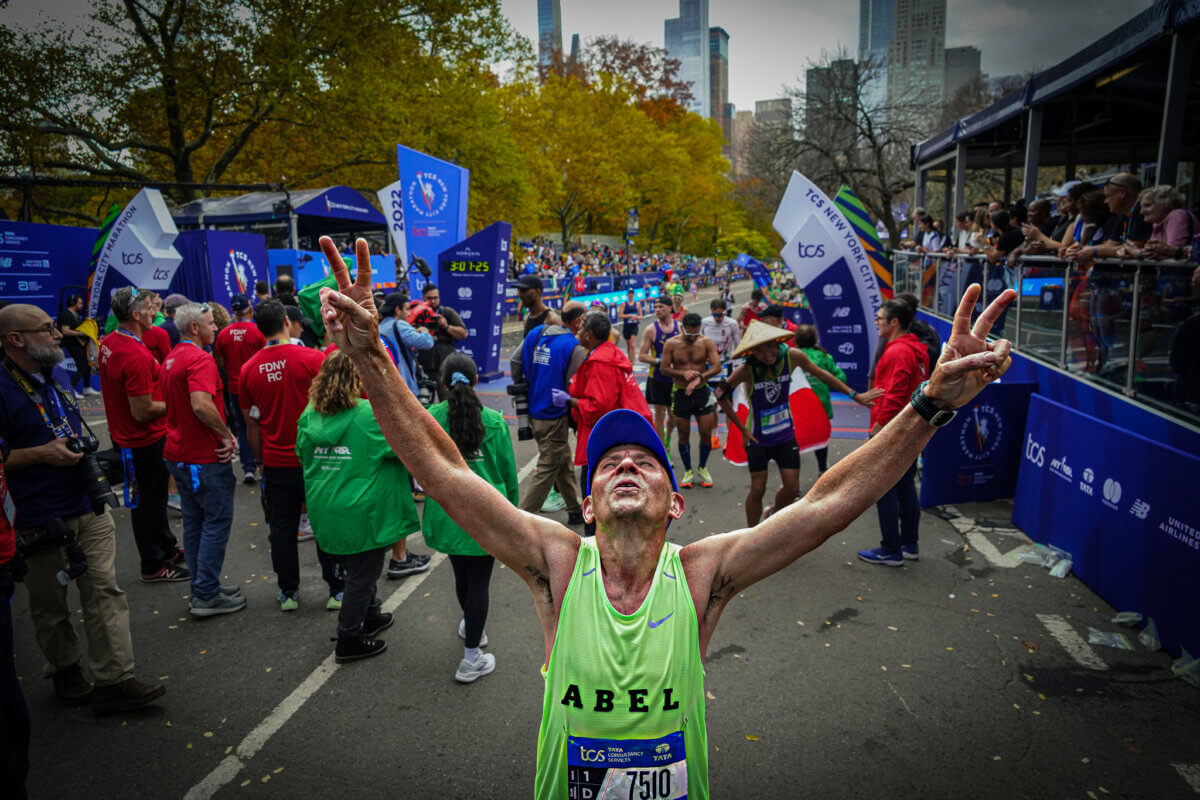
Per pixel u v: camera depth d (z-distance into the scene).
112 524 3.70
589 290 26.70
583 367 5.52
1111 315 5.43
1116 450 4.76
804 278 11.48
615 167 41.97
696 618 1.68
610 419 1.81
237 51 18.92
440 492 1.75
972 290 1.65
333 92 19.75
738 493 7.20
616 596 1.69
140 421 4.91
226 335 7.22
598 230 60.16
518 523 1.78
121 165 19.92
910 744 3.37
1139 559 4.44
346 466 3.92
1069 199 7.70
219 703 3.76
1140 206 5.61
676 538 6.01
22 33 16.89
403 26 21.11
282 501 4.69
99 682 3.59
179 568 5.39
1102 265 5.58
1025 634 4.38
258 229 17.14
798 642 4.32
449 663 4.14
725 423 10.19
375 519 3.96
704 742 1.65
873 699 3.73
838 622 4.55
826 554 5.62
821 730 3.48
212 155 23.80
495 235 12.89
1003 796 3.03
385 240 21.31
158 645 4.38
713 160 60.09
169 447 4.63
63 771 3.23
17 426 3.35
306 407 4.18
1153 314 4.85
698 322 7.12
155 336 6.47
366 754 3.35
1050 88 8.40
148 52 18.20
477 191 23.97
